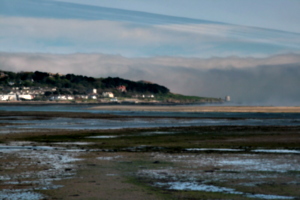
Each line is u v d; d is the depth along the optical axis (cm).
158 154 2492
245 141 3378
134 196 1350
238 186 1515
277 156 2362
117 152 2619
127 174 1777
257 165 2019
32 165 2045
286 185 1530
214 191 1431
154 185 1538
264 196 1351
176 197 1335
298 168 1922
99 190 1444
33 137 3900
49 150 2758
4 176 1725
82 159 2264
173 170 1883
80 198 1321
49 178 1680
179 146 3012
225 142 3306
